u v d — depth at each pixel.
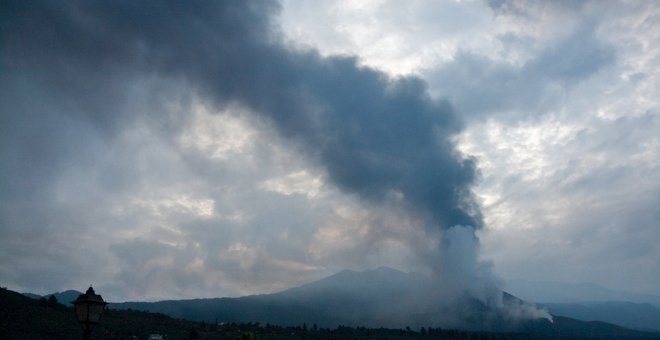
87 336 18.67
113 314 95.19
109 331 78.25
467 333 129.62
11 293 81.69
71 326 73.75
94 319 18.80
